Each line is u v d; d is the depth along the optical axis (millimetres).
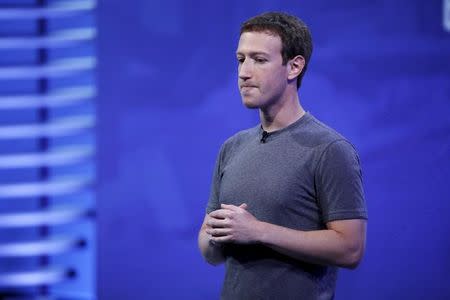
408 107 12805
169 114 13102
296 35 6613
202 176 13148
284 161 6504
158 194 13203
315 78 12828
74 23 13875
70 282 13922
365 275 12977
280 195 6414
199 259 13227
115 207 13188
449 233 12898
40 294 13977
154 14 12984
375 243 12914
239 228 6141
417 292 13000
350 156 6426
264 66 6520
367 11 12711
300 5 12766
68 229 13977
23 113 14148
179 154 13148
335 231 6289
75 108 13859
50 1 14008
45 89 14109
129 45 13023
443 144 12820
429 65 12742
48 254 13945
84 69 13617
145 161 13164
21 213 14023
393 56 12734
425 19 12695
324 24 12766
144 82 13070
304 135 6570
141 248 13227
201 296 13234
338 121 12836
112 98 13086
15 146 14109
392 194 12891
